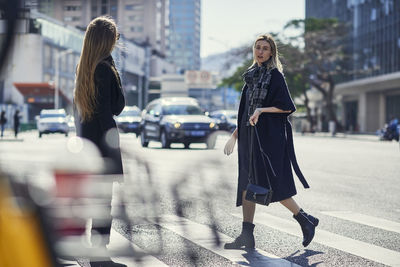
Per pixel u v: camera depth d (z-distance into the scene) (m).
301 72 57.38
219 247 4.66
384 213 6.85
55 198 1.70
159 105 22.58
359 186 9.87
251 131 4.67
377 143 32.88
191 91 124.75
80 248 1.90
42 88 42.81
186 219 5.45
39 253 1.50
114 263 3.51
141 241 4.57
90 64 3.58
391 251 4.70
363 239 5.21
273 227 5.78
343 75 66.25
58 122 30.23
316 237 5.28
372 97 62.66
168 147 20.95
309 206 7.39
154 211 5.05
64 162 1.84
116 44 3.63
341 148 25.56
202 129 20.78
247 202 4.72
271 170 4.55
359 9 61.19
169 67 108.00
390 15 53.78
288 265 4.09
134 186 3.04
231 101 114.31
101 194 2.03
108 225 3.29
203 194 3.45
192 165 3.45
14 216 1.46
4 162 1.47
